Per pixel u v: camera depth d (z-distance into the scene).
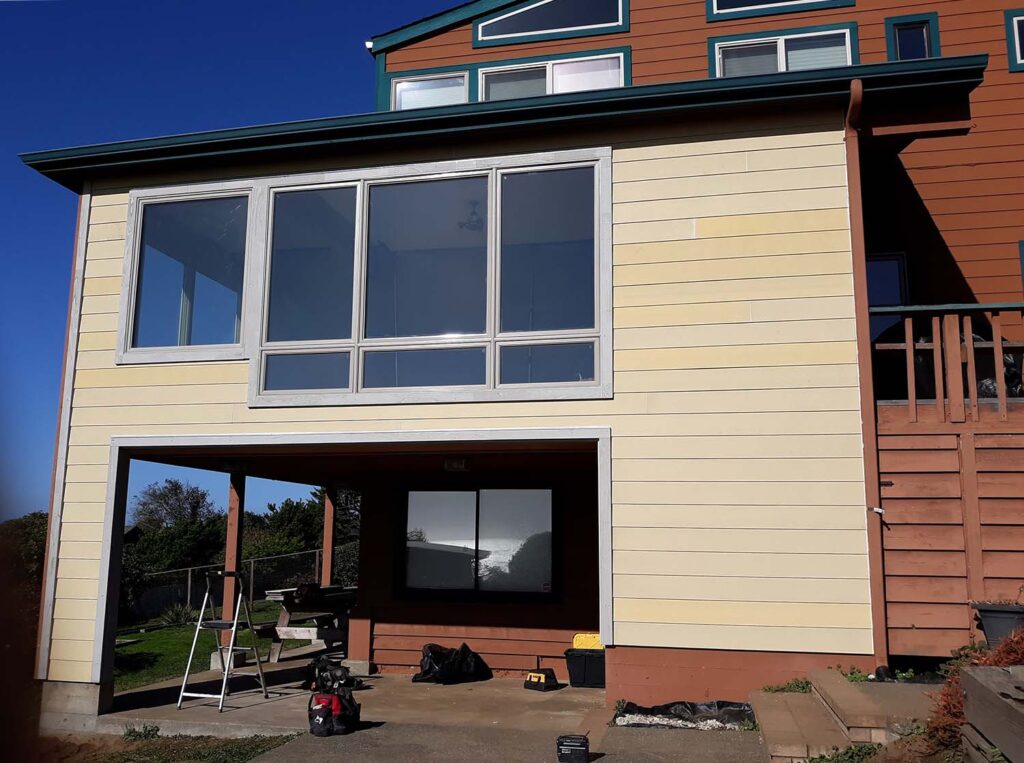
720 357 7.10
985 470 6.53
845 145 7.16
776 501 6.82
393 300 7.93
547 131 7.77
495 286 7.65
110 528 8.07
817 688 6.05
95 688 7.74
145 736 7.19
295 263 8.18
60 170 8.63
